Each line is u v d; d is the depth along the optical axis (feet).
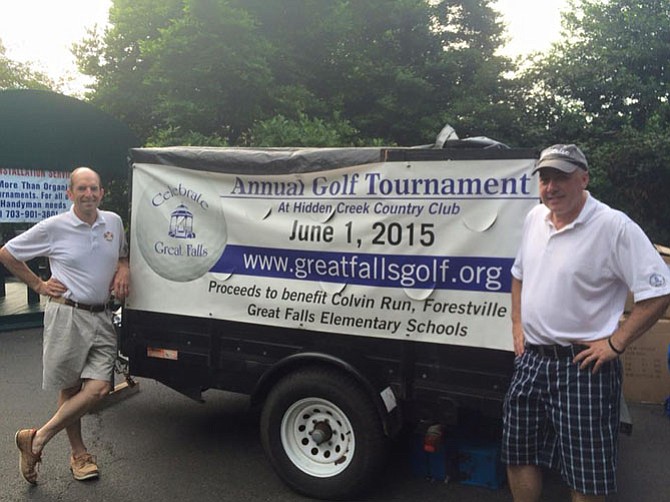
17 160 26.37
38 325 28.04
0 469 12.86
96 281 11.98
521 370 9.12
